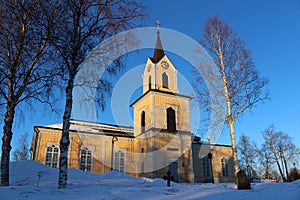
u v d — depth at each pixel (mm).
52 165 23781
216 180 30359
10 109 11250
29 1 10758
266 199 7719
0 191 7395
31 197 7184
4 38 11375
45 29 10656
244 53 17812
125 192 8672
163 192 9133
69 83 10461
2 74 11484
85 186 10234
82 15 10914
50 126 25312
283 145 41719
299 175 42281
